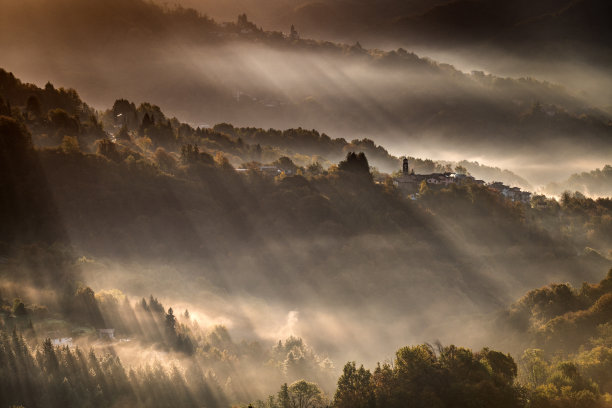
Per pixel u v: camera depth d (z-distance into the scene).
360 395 181.25
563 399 163.25
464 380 171.88
